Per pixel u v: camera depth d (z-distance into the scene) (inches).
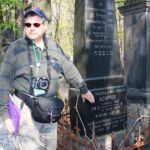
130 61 220.4
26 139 108.5
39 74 104.8
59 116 110.3
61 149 167.5
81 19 178.7
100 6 183.6
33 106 105.5
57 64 108.1
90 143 169.3
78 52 182.5
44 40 107.5
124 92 203.8
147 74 207.6
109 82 193.0
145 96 206.7
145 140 163.8
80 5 179.0
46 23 106.1
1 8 291.0
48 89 107.0
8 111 105.2
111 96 194.7
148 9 204.7
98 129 186.7
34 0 105.3
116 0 364.2
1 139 200.1
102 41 186.5
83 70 178.7
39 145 111.3
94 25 180.9
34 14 101.8
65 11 612.7
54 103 107.8
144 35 207.5
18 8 303.1
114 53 195.5
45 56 106.0
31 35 102.6
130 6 213.9
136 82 215.2
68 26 618.5
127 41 222.7
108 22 189.3
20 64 102.7
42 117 106.0
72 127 184.2
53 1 580.7
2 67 104.3
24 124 106.3
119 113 201.3
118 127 201.0
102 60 187.6
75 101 181.2
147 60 207.2
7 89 103.6
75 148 166.4
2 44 328.2
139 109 209.2
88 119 178.7
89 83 179.8
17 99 106.2
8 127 105.0
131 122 207.6
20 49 103.3
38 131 110.1
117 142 193.8
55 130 116.0
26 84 104.6
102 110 188.5
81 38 179.5
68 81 119.3
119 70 200.2
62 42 620.1
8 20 326.0
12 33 333.4
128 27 221.1
